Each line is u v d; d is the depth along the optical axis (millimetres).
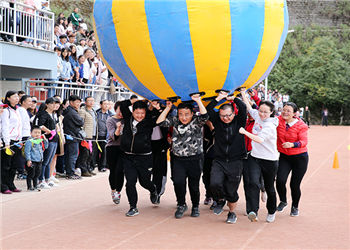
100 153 11242
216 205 6977
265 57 5930
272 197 6387
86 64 13383
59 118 9430
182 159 6477
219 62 5594
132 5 5523
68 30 15133
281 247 5273
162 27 5430
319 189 9148
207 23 5395
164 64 5605
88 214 6871
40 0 12531
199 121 6297
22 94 9773
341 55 47438
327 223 6414
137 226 6184
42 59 12047
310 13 51781
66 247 5223
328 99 46188
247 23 5539
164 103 6586
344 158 14977
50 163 9109
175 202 7875
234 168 6188
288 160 6758
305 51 49781
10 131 8219
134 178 6766
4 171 8227
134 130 6609
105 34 5836
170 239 5562
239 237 5672
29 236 5664
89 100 10547
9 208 7176
